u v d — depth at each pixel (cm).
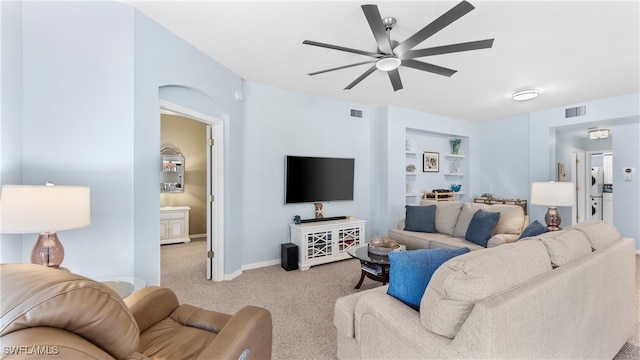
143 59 221
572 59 296
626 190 469
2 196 136
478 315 94
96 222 203
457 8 159
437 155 586
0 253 173
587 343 146
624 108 415
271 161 396
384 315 132
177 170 564
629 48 270
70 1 199
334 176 446
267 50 285
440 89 398
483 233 325
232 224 344
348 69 334
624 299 184
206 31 249
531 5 205
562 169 568
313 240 384
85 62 202
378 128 504
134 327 77
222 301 274
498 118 574
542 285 114
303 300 276
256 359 126
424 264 141
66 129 196
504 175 570
